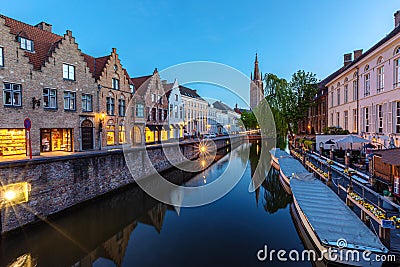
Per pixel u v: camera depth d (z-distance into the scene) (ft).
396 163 22.95
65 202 33.99
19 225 28.02
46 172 31.45
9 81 40.11
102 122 58.39
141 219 32.99
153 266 21.16
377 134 54.44
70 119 50.65
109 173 42.50
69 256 24.11
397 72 48.03
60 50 48.83
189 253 22.62
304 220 24.34
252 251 22.66
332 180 36.76
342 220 22.34
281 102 94.02
